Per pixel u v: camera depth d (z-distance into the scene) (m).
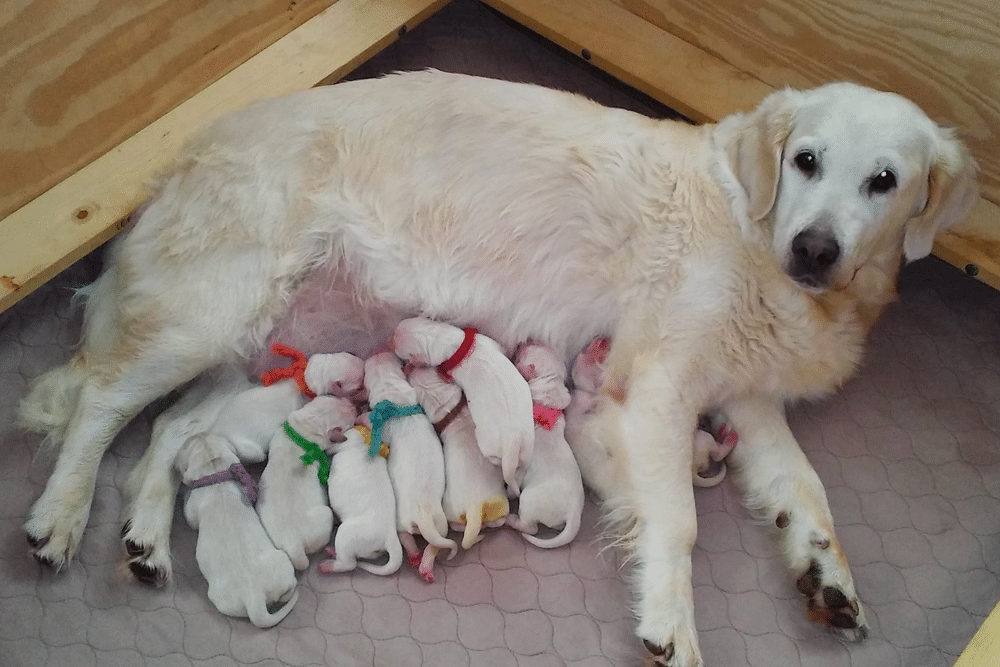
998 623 1.07
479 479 1.21
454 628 1.21
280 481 1.20
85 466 1.24
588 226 1.24
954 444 1.34
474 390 1.22
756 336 1.23
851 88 1.17
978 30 1.29
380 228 1.25
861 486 1.31
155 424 1.28
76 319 1.36
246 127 1.25
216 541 1.17
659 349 1.23
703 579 1.24
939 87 1.34
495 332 1.30
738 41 1.44
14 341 1.34
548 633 1.21
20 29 1.26
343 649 1.19
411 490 1.20
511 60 1.58
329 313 1.30
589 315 1.28
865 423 1.35
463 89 1.26
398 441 1.22
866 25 1.35
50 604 1.20
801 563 1.22
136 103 1.36
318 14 1.45
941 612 1.23
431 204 1.25
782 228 1.17
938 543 1.27
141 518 1.21
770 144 1.18
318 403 1.22
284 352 1.27
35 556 1.20
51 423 1.27
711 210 1.22
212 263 1.24
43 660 1.17
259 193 1.24
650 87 1.45
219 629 1.19
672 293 1.22
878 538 1.28
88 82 1.32
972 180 1.19
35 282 1.27
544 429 1.24
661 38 1.48
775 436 1.28
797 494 1.25
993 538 1.28
